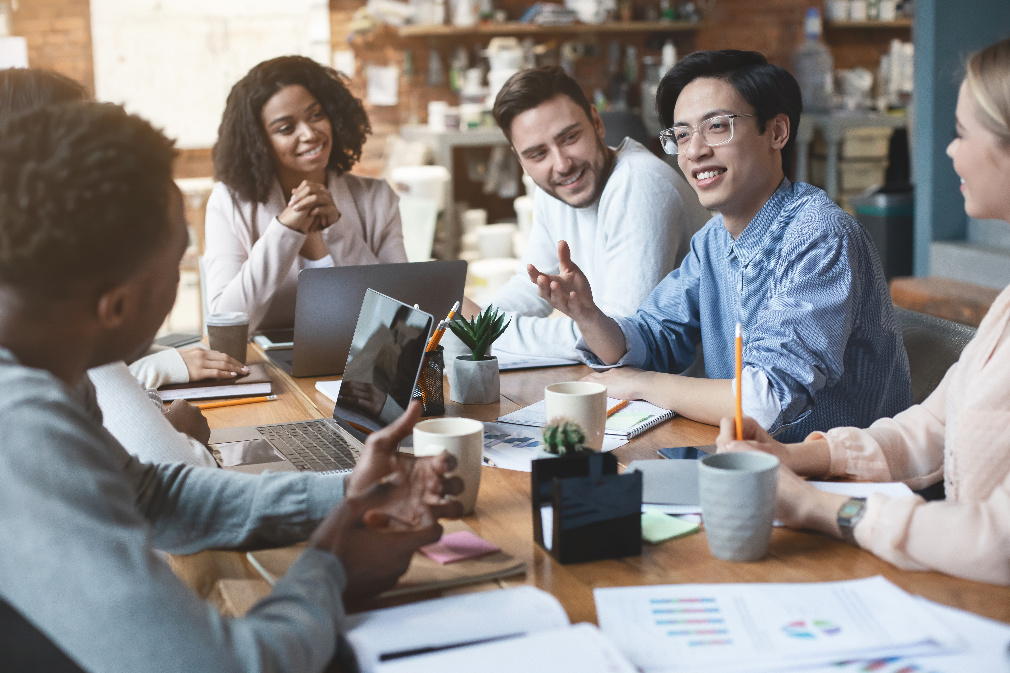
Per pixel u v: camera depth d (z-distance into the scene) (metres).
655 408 1.69
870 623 0.89
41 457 0.74
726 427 1.27
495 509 1.25
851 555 1.08
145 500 1.15
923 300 4.38
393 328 1.60
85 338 0.83
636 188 2.42
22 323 0.81
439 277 2.04
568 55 6.43
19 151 0.78
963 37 4.76
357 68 6.20
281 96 2.62
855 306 1.72
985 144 1.14
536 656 0.83
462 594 1.00
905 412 1.42
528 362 2.09
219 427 1.68
